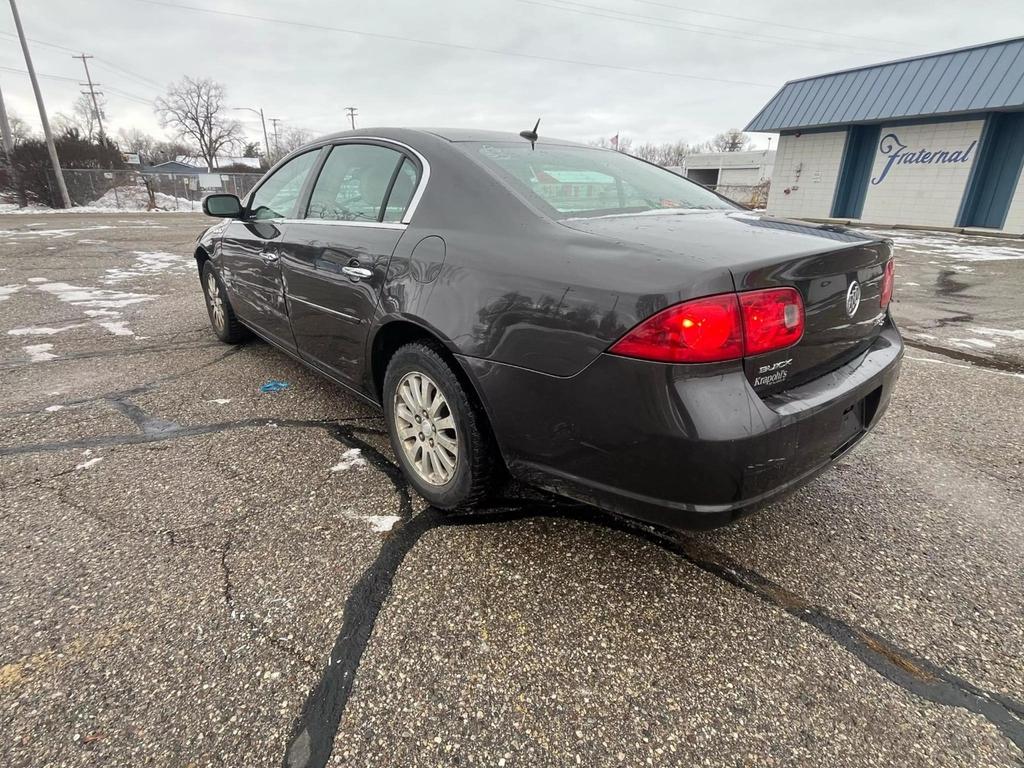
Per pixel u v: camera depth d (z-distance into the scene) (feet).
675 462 5.12
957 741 4.73
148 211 97.60
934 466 9.13
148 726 4.71
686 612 6.06
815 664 5.46
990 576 6.64
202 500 7.88
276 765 4.43
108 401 11.21
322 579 6.42
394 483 8.37
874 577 6.62
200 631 5.67
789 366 5.64
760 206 97.35
